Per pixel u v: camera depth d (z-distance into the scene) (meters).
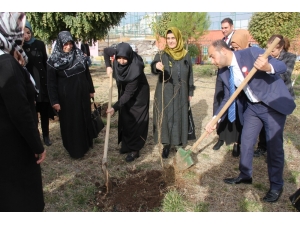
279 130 2.65
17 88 1.64
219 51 2.55
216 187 3.07
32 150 1.90
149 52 19.72
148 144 4.27
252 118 2.82
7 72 1.61
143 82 3.49
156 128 3.67
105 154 2.93
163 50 3.51
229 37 4.17
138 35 20.38
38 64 3.94
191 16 13.80
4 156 1.76
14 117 1.66
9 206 1.82
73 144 3.66
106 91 8.18
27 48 3.87
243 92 2.89
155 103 3.62
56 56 3.48
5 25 1.73
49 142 4.24
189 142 4.34
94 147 4.14
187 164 3.00
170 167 3.14
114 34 21.83
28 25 3.88
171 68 3.46
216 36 20.42
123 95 3.28
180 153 3.04
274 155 2.72
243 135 2.92
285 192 2.96
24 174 1.87
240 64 2.56
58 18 8.20
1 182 1.78
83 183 3.16
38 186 2.01
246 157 2.96
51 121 5.37
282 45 3.16
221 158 3.79
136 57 3.30
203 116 5.70
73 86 3.54
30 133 1.73
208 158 3.78
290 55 3.47
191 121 3.78
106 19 8.79
